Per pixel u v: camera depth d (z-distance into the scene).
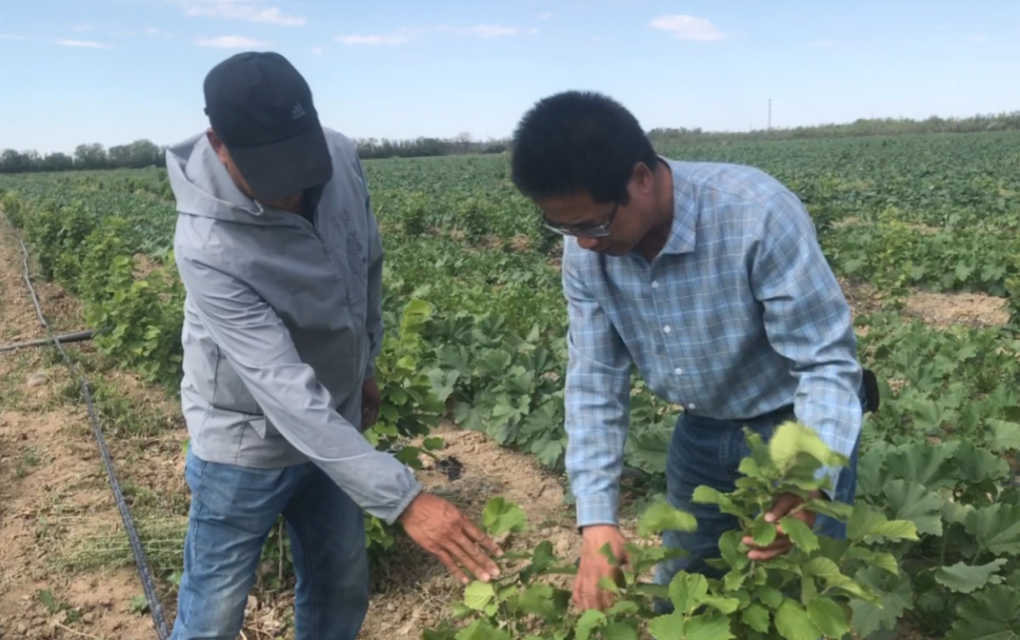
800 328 2.40
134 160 99.12
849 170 39.09
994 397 6.10
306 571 3.16
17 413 7.68
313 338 2.77
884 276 12.92
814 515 2.19
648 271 2.57
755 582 2.11
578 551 4.90
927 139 67.94
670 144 81.88
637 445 5.04
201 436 2.81
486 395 6.83
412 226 22.03
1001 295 12.50
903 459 4.41
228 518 2.85
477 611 2.69
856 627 3.63
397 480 2.44
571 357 2.86
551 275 13.91
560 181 2.21
